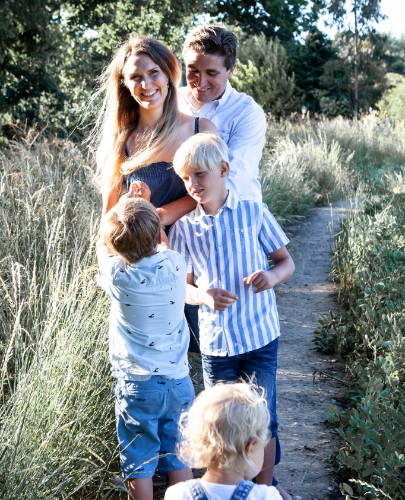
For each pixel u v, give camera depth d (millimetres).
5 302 3059
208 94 2773
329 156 10797
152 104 2414
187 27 14898
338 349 3938
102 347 2830
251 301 2271
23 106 11633
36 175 4828
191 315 2695
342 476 2643
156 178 2463
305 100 31516
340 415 3029
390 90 36344
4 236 3594
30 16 10977
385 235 5281
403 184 8281
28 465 2053
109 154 2590
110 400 2705
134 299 2074
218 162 2160
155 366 2119
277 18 30172
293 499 2498
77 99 12211
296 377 3684
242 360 2311
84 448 2312
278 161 9648
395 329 3512
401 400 2893
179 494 1544
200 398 1586
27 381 2408
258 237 2324
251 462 1515
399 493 2375
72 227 3986
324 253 6598
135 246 2031
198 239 2295
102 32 13844
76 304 3143
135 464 2139
